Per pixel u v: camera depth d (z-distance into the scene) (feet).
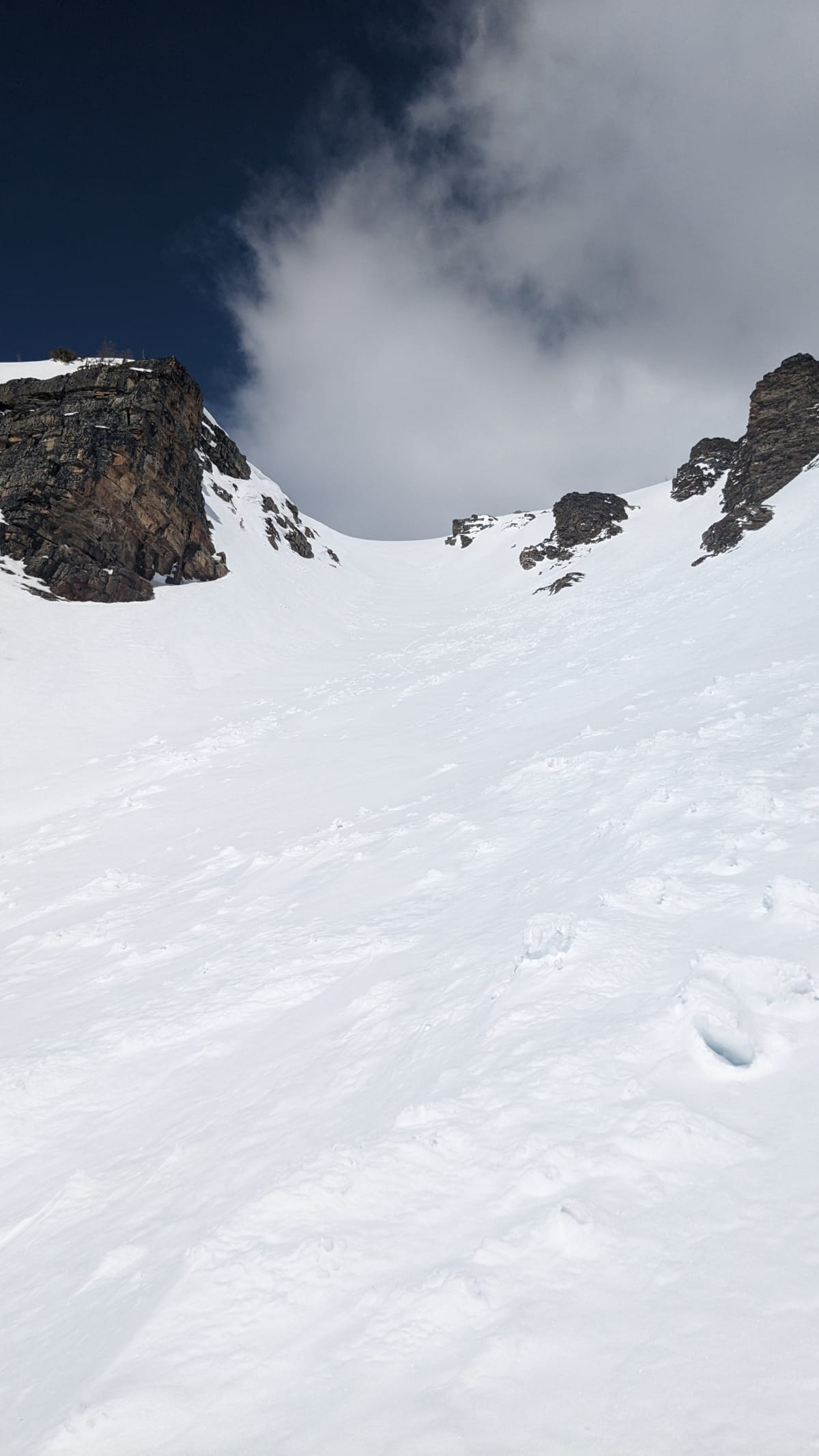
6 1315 12.01
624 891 18.31
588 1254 8.70
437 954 20.49
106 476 144.05
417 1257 9.46
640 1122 10.57
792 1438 6.22
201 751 84.69
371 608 203.51
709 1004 12.37
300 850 40.65
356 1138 12.55
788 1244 8.20
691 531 170.81
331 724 86.94
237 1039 20.93
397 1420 7.32
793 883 15.67
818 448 137.39
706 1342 7.32
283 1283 9.66
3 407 159.63
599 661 76.33
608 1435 6.66
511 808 33.65
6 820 72.74
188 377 168.86
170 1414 8.13
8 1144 18.83
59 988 30.04
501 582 225.35
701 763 28.07
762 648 52.03
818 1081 10.61
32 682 111.14
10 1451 8.50
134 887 44.16
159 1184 14.37
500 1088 12.28
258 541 203.51
